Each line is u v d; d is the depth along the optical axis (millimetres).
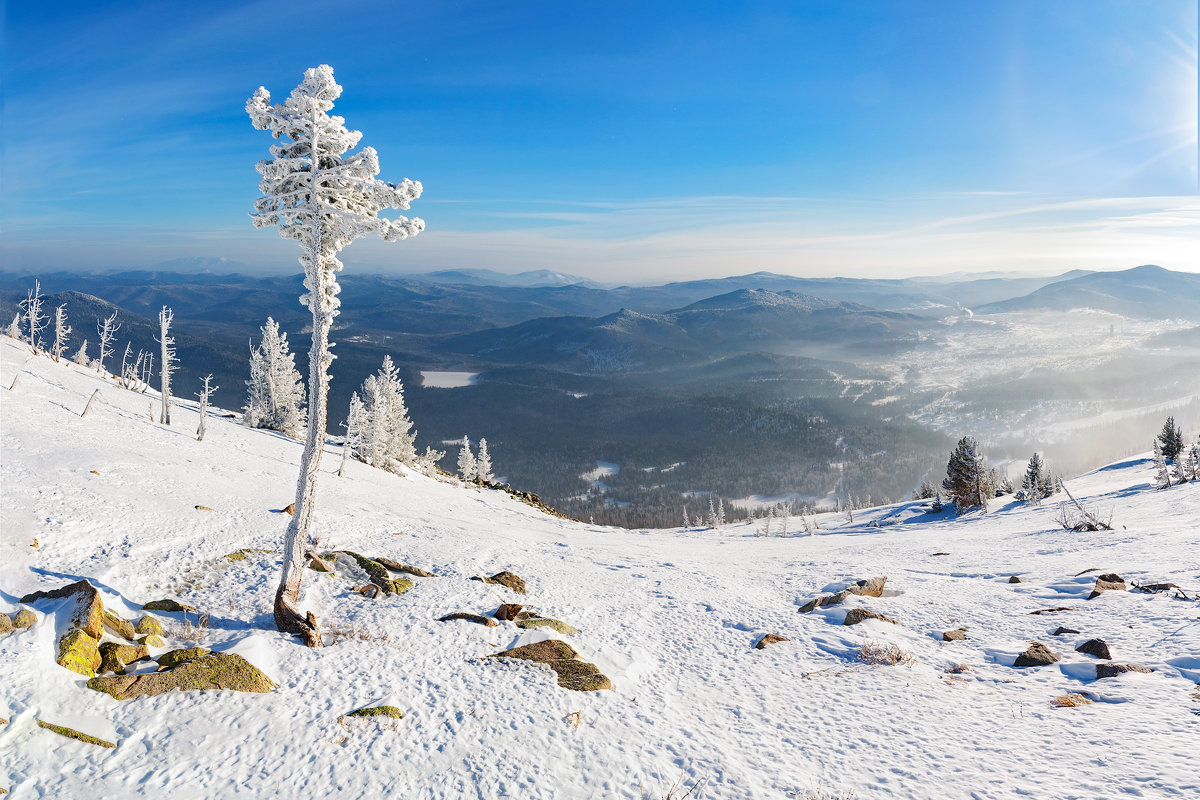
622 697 10703
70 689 8523
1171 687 8625
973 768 7289
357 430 49438
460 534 26984
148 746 7949
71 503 16922
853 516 91375
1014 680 10023
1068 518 31297
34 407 27516
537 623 14266
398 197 11695
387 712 9391
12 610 10578
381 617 14000
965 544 28266
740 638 14242
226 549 16969
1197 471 46469
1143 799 6004
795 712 9805
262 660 10578
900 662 11547
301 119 11094
